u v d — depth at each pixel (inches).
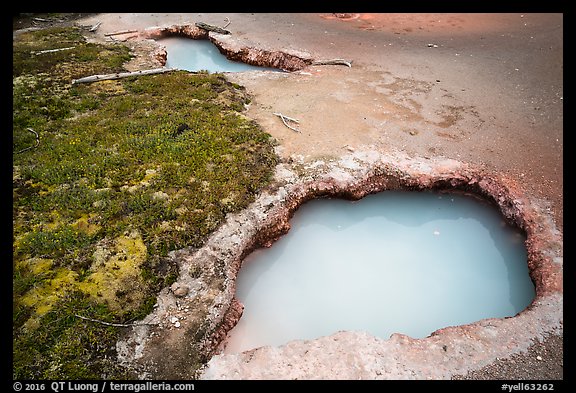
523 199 488.4
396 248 479.2
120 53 794.2
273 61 797.2
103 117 600.7
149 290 391.2
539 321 376.2
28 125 579.2
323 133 585.9
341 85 702.5
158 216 453.4
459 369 344.2
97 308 372.8
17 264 401.4
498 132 589.9
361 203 520.1
